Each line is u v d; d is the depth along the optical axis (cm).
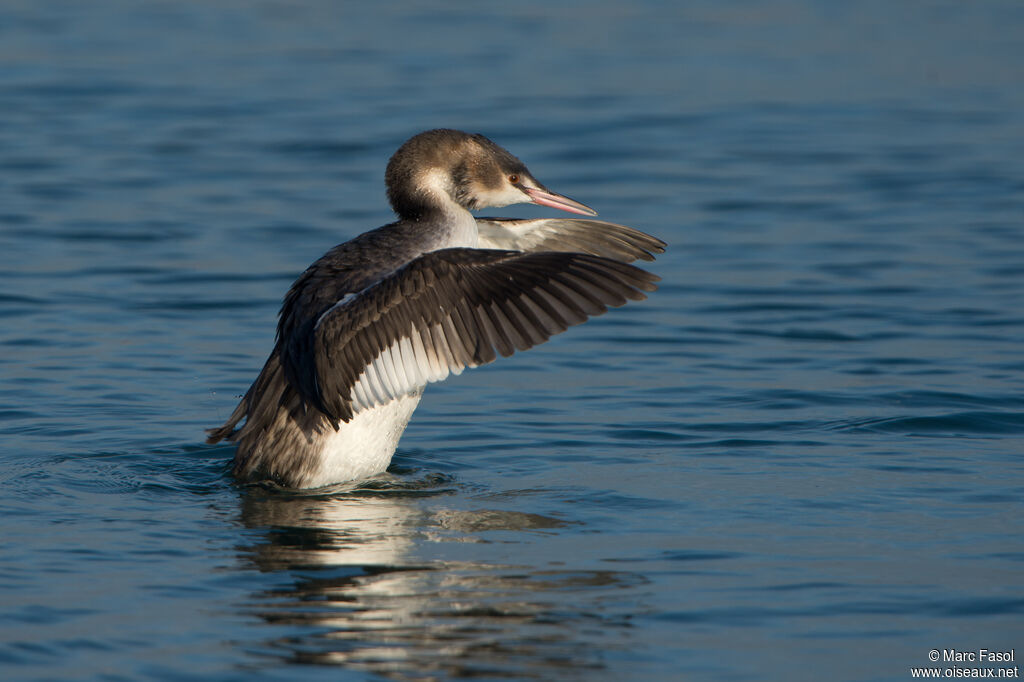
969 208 1959
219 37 3303
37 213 1886
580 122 2502
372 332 905
